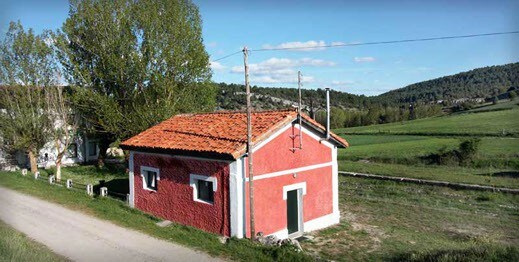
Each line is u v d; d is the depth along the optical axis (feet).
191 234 49.93
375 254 48.06
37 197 71.26
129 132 102.58
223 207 50.37
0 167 117.39
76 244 45.57
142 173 63.46
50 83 106.63
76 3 102.78
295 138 55.72
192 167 54.49
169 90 101.55
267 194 51.88
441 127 217.15
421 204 78.13
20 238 44.39
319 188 59.67
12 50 104.53
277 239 48.14
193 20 107.24
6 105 103.86
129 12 100.32
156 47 99.91
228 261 40.42
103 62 100.83
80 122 114.01
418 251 46.03
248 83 47.73
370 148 161.99
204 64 107.86
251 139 48.73
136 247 44.57
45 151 122.52
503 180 95.66
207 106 113.70
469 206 76.02
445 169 114.83
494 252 40.55
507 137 161.17
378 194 88.22
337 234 56.95
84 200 68.69
